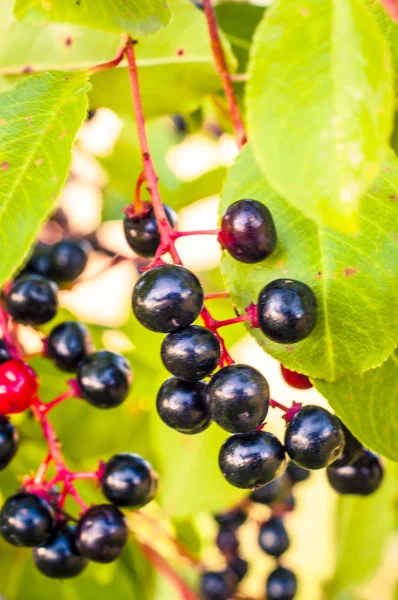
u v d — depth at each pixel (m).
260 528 0.35
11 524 0.27
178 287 0.24
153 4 0.27
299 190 0.22
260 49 0.23
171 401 0.25
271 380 0.51
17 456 0.34
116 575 0.35
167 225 0.26
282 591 0.34
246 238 0.25
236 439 0.25
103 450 0.35
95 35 0.32
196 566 0.36
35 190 0.25
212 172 0.37
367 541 0.39
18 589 0.34
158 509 0.35
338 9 0.23
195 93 0.32
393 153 0.26
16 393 0.28
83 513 0.28
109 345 0.36
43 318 0.30
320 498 0.62
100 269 0.36
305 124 0.23
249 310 0.25
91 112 0.33
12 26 0.32
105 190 0.39
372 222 0.26
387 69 0.22
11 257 0.25
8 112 0.26
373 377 0.26
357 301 0.26
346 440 0.27
